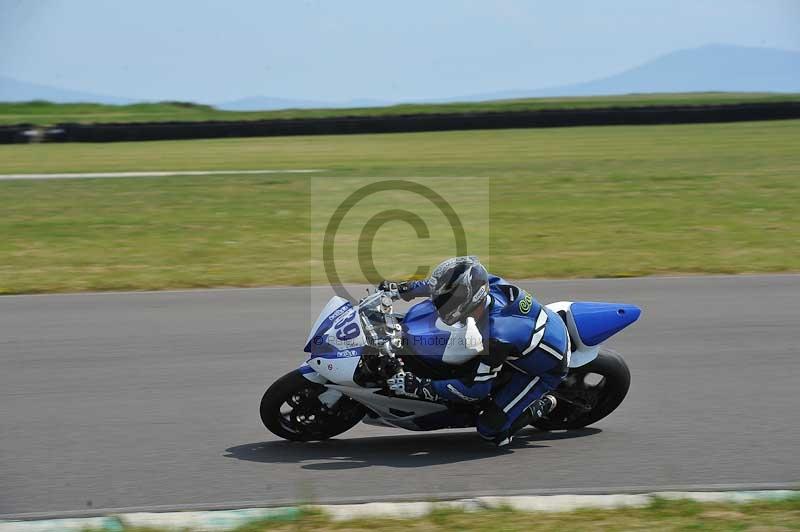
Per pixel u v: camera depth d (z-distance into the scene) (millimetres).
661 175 77625
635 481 18609
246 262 44875
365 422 21453
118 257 46000
